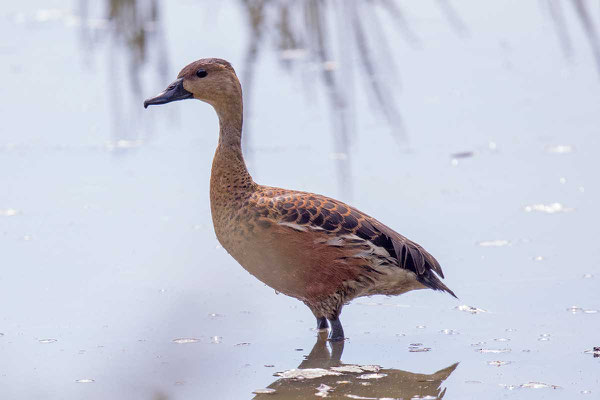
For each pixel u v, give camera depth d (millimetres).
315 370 10648
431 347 11312
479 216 15406
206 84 12234
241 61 22578
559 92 21359
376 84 17125
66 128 20188
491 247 14203
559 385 10086
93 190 17047
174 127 20500
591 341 11211
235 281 13453
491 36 25391
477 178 17094
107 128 20219
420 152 18469
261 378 10523
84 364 10836
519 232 14719
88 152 18984
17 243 14719
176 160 18625
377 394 10047
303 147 18766
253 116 20406
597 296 12438
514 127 19547
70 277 13500
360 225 11539
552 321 11812
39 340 11555
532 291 12695
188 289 13023
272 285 11875
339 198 16312
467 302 12539
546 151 18188
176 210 16141
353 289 11688
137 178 17672
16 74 23391
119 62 22422
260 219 11438
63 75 23219
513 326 11766
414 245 11742
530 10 27125
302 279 11586
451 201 16109
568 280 12961
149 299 12703
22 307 12562
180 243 14789
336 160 18156
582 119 19750
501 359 10852
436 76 22719
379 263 11523
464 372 10555
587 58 23078
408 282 11758
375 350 11328
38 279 13453
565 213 15359
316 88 20688
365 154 18469
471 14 27281
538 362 10711
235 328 12031
